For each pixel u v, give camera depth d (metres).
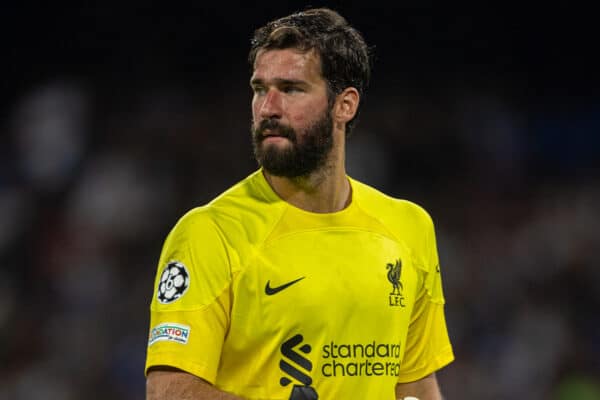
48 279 49.88
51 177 53.88
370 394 14.98
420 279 16.03
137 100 59.12
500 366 45.78
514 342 46.62
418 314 16.34
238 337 14.60
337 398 14.72
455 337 46.91
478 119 58.19
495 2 60.12
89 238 50.69
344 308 14.79
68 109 56.22
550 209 54.31
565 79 60.22
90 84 59.50
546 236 52.09
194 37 61.16
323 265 14.89
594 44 59.94
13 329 47.34
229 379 14.78
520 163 57.69
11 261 50.88
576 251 51.22
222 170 55.91
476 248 52.41
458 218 54.00
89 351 46.59
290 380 14.53
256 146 14.89
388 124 56.72
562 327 47.47
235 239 14.70
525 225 53.56
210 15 60.62
